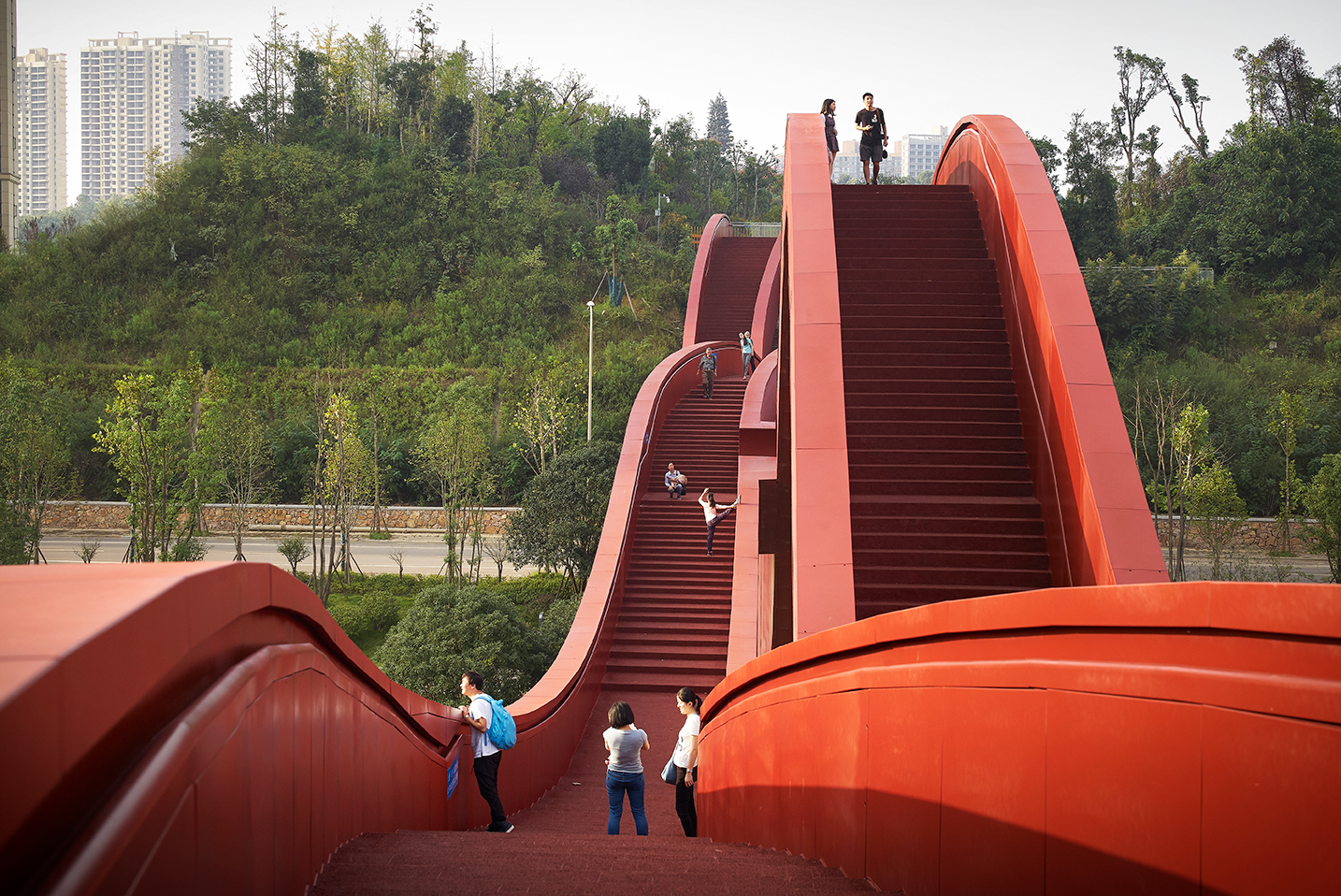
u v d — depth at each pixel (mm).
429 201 53000
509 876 3883
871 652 4266
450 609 16891
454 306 47812
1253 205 49844
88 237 51062
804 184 11156
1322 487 25547
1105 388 8086
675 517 21453
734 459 24391
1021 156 10953
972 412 9914
